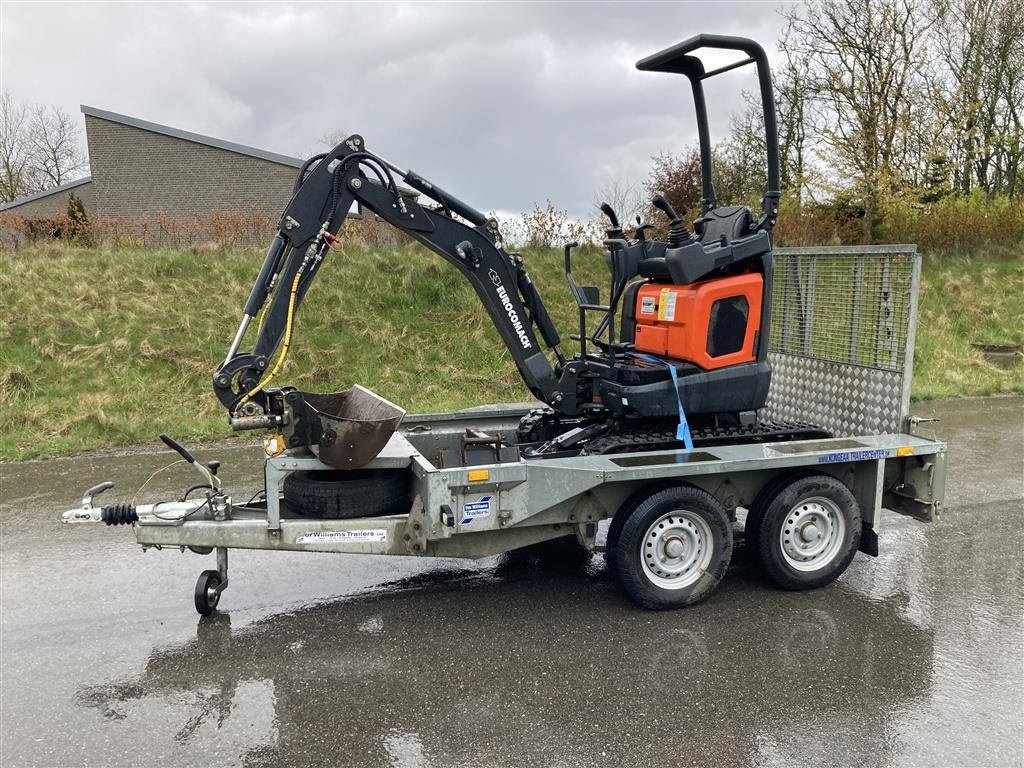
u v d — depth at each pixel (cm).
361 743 316
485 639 404
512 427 588
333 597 458
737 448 458
